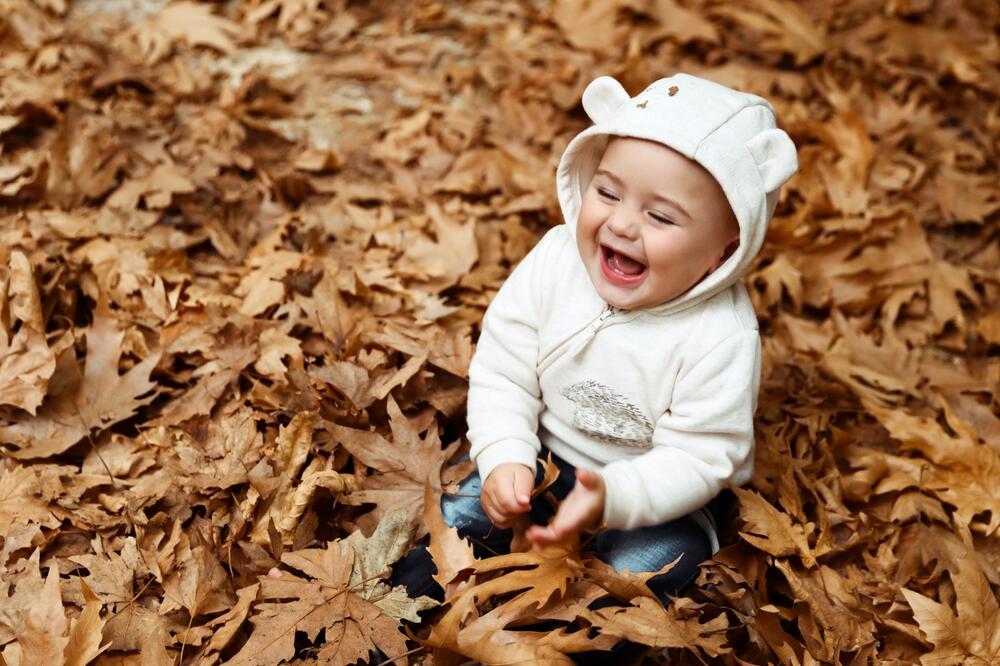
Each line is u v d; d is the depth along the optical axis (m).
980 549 2.11
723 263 1.67
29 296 2.20
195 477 1.97
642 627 1.64
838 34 3.84
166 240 2.61
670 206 1.55
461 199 2.97
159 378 2.24
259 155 3.03
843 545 2.06
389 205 2.90
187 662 1.74
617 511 1.64
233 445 2.02
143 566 1.84
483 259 2.74
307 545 1.90
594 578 1.71
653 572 1.76
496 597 1.87
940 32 3.83
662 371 1.69
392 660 1.70
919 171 3.19
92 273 2.43
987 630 1.85
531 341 1.84
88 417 2.10
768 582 1.98
